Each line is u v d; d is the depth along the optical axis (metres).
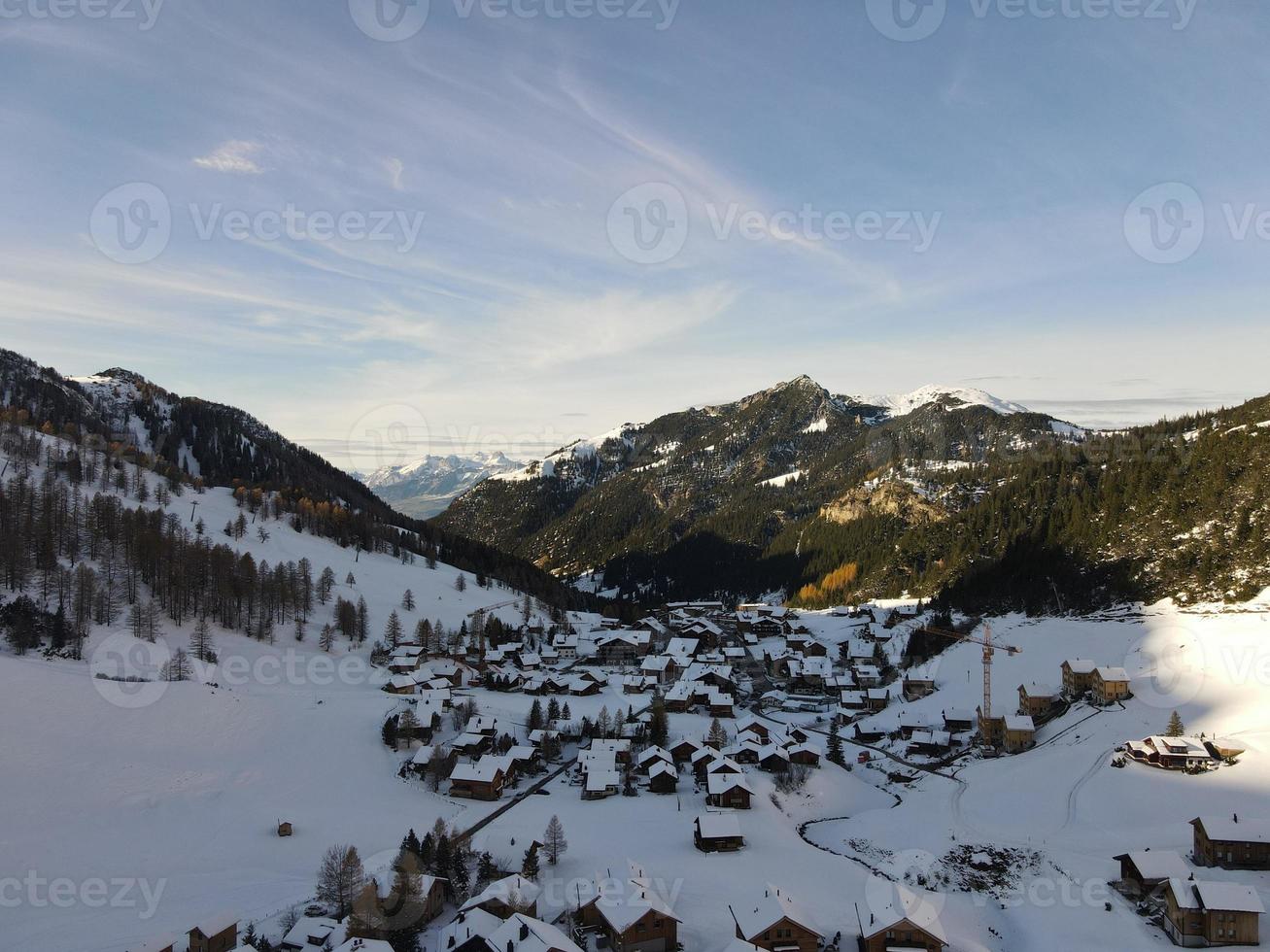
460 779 100.75
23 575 136.38
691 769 112.50
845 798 108.81
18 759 87.12
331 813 89.69
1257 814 79.62
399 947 58.88
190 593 159.50
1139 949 60.50
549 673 175.88
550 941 53.88
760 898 70.06
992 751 117.38
